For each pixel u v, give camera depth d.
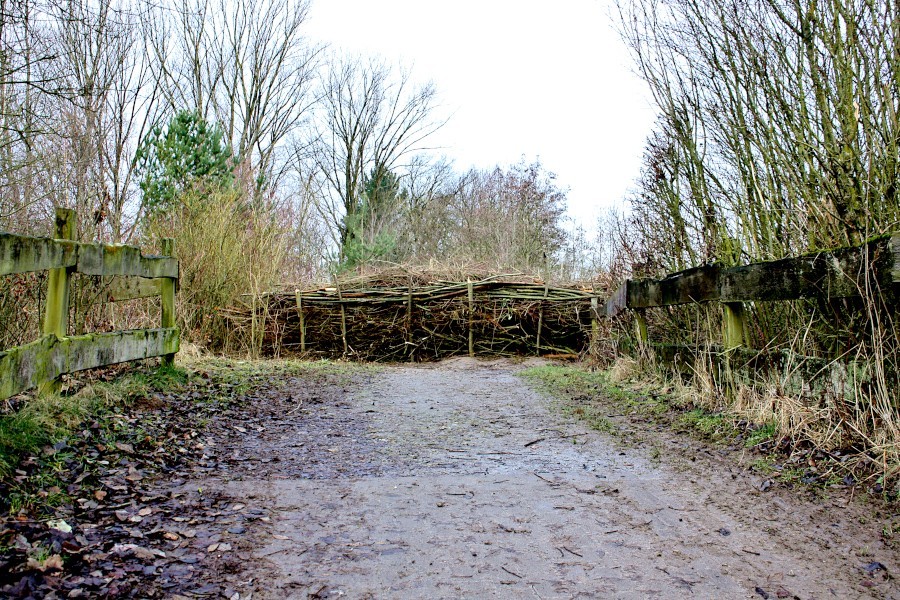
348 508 3.36
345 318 12.98
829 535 2.90
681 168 7.19
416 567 2.65
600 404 6.52
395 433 5.25
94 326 6.61
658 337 8.26
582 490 3.66
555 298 13.09
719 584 2.47
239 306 12.58
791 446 4.05
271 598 2.36
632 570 2.61
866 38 4.38
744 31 5.45
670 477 3.87
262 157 31.36
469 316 13.01
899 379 3.58
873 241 3.51
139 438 4.27
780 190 5.45
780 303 5.26
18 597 2.16
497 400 7.07
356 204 35.03
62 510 2.98
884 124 4.30
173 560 2.63
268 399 6.53
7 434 3.47
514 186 33.31
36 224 8.34
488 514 3.28
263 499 3.47
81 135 10.78
